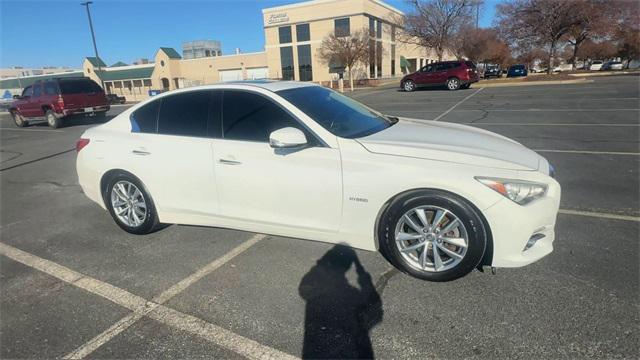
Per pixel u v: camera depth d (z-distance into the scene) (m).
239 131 3.48
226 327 2.61
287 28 47.34
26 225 4.68
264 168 3.30
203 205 3.69
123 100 41.62
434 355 2.26
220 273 3.29
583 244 3.41
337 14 43.78
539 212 2.71
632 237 3.50
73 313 2.85
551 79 24.84
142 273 3.37
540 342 2.30
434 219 2.90
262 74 53.28
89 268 3.51
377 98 21.14
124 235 4.21
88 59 63.22
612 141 7.33
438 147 3.02
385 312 2.67
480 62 60.25
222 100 3.63
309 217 3.24
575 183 5.08
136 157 3.91
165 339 2.52
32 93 15.05
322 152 3.12
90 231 4.38
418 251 3.05
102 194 4.28
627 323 2.41
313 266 3.33
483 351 2.27
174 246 3.85
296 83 3.98
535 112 11.73
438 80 23.39
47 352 2.45
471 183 2.71
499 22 31.12
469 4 35.16
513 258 2.73
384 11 47.62
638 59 58.81
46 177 7.17
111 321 2.73
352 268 3.26
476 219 2.74
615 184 4.96
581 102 13.39
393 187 2.90
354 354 2.31
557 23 27.44
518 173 2.75
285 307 2.78
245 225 3.56
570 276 2.94
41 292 3.15
